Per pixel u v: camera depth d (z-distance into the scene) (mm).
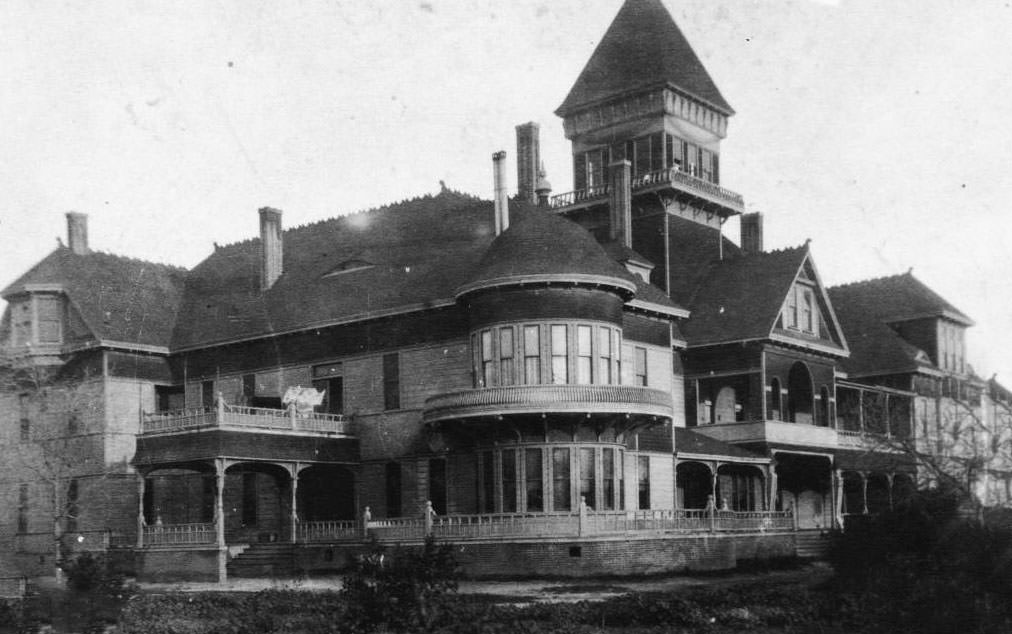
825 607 27312
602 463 43312
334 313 50344
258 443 45906
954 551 29438
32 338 54531
